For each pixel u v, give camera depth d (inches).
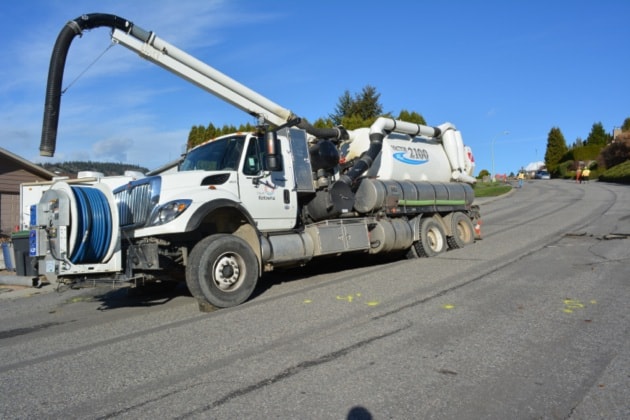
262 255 312.5
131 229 285.3
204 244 278.2
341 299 278.7
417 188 466.9
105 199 277.7
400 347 191.8
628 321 217.9
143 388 163.2
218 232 315.6
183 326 242.7
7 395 163.8
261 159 335.0
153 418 140.3
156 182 283.3
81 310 324.2
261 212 330.6
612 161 2341.3
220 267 280.5
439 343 195.2
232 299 279.6
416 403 143.9
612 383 154.6
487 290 283.9
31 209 283.7
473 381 158.2
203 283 271.7
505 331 208.2
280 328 225.8
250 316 252.5
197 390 158.9
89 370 184.9
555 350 184.5
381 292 291.0
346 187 398.3
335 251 369.1
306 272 413.4
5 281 491.5
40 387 169.8
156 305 313.9
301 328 223.9
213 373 173.3
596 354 179.5
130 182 300.5
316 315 245.8
